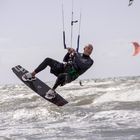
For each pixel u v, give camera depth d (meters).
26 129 32.16
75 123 34.69
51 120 37.91
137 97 57.56
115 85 103.75
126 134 27.28
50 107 50.00
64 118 38.91
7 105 61.00
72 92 83.31
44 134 28.94
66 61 31.19
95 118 37.53
